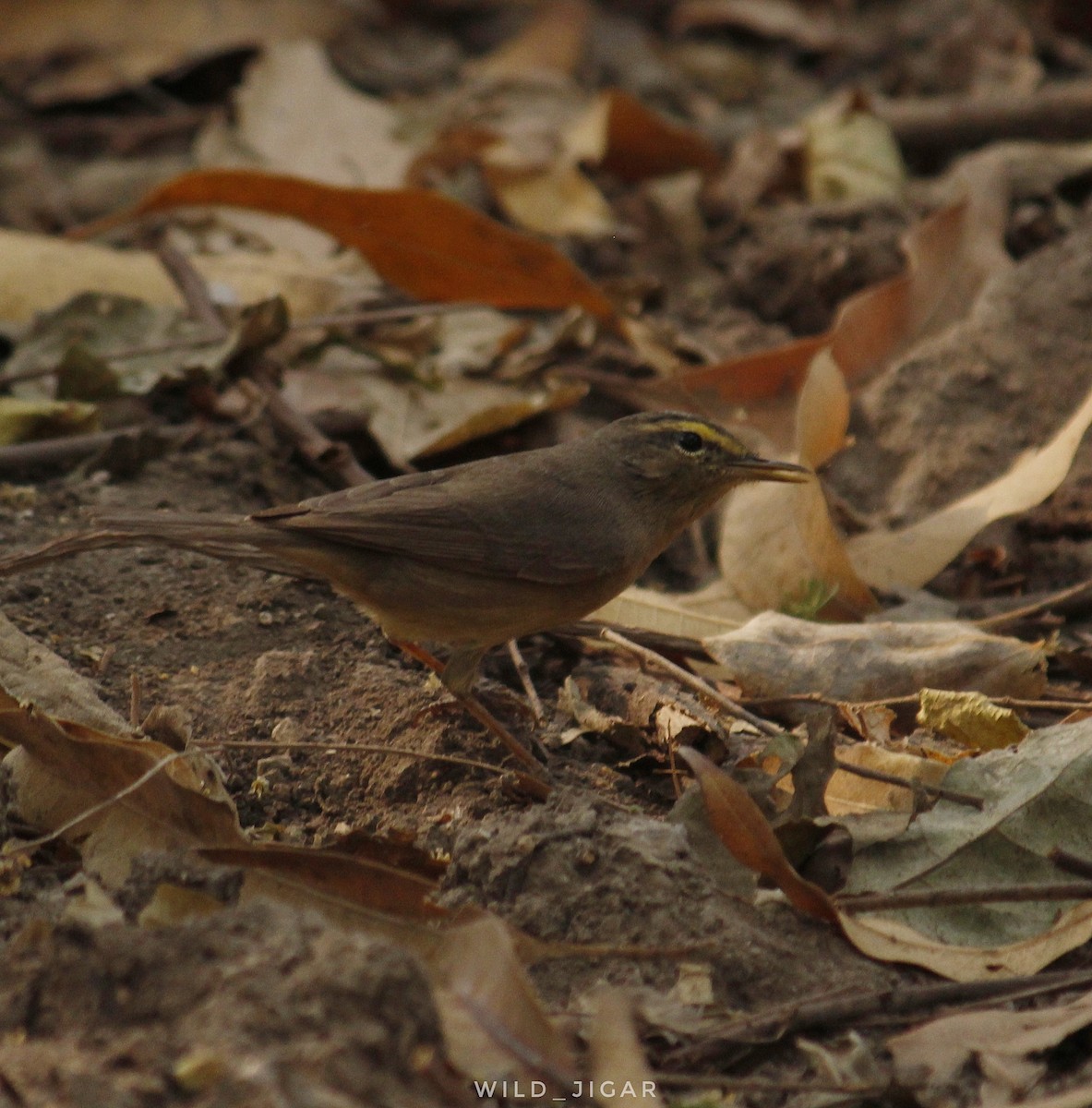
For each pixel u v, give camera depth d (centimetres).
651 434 1065
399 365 1476
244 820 938
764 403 1448
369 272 1683
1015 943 821
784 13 2425
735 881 862
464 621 1004
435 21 2444
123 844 852
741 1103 716
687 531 1391
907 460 1383
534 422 1445
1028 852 866
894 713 1035
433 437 1383
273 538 972
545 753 1009
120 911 771
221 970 649
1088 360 1393
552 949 778
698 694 1077
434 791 964
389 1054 623
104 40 2202
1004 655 1055
